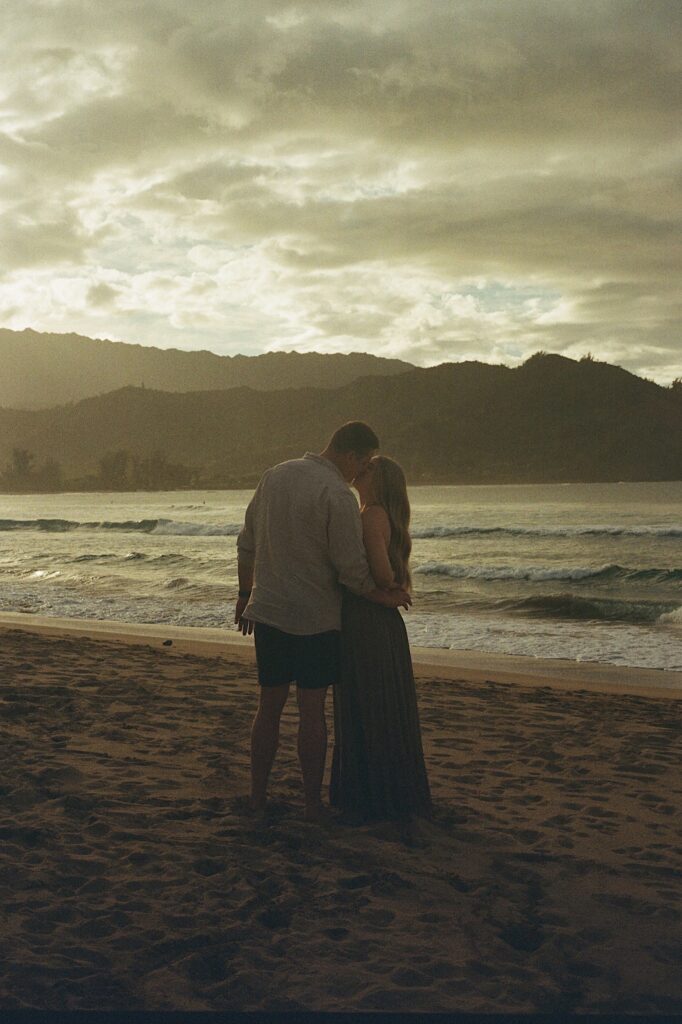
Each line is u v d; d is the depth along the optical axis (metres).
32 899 3.04
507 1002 2.56
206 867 3.43
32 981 2.50
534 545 37.09
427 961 2.76
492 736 6.34
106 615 16.75
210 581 23.16
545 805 4.61
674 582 22.91
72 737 5.47
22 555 32.09
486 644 13.40
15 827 3.72
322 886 3.30
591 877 3.58
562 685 9.90
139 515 82.00
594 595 20.53
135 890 3.18
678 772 5.42
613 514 65.62
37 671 8.12
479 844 3.91
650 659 12.01
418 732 4.21
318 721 4.02
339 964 2.72
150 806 4.18
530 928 3.07
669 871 3.66
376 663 4.07
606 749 6.02
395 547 4.09
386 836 3.89
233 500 165.25
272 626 3.94
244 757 5.20
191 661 9.56
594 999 2.61
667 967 2.83
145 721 6.05
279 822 3.99
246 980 2.57
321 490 3.84
